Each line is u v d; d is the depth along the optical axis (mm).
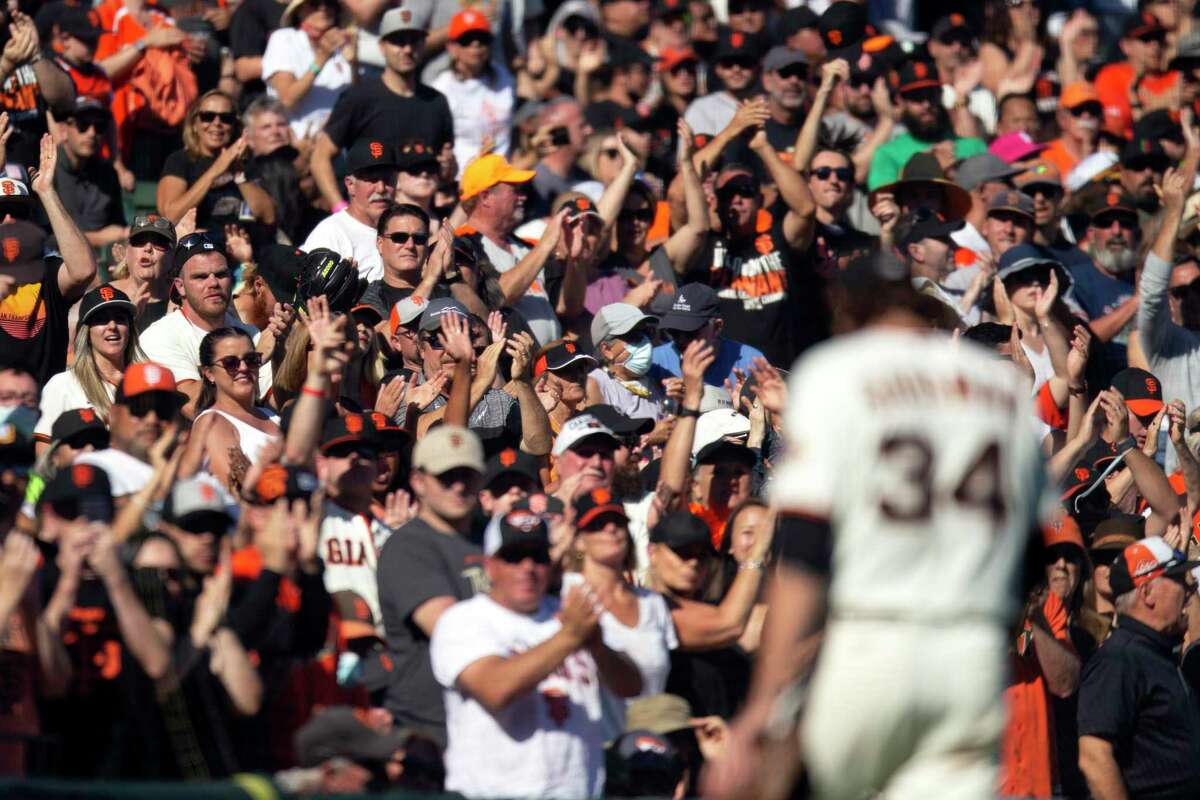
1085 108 56312
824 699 15000
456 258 37656
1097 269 47344
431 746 23000
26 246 34594
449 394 32656
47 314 34812
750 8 58125
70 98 42375
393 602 24953
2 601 20625
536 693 23422
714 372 39156
